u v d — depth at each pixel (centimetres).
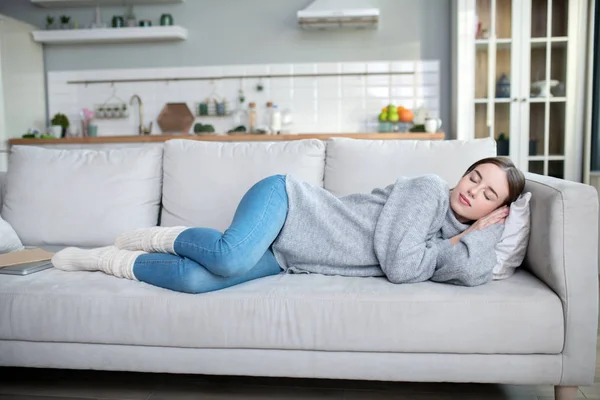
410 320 165
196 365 175
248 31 504
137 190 243
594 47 436
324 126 502
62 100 522
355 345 168
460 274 170
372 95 495
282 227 194
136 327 174
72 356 179
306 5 496
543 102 440
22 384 198
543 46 438
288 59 501
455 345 165
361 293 169
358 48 494
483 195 183
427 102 490
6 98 464
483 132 450
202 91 511
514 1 438
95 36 489
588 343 164
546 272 170
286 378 203
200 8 507
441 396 186
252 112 499
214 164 235
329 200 198
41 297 178
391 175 225
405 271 174
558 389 172
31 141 452
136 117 519
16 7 520
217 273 173
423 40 487
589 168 429
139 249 194
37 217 244
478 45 445
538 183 183
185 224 232
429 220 182
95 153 254
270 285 178
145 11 511
